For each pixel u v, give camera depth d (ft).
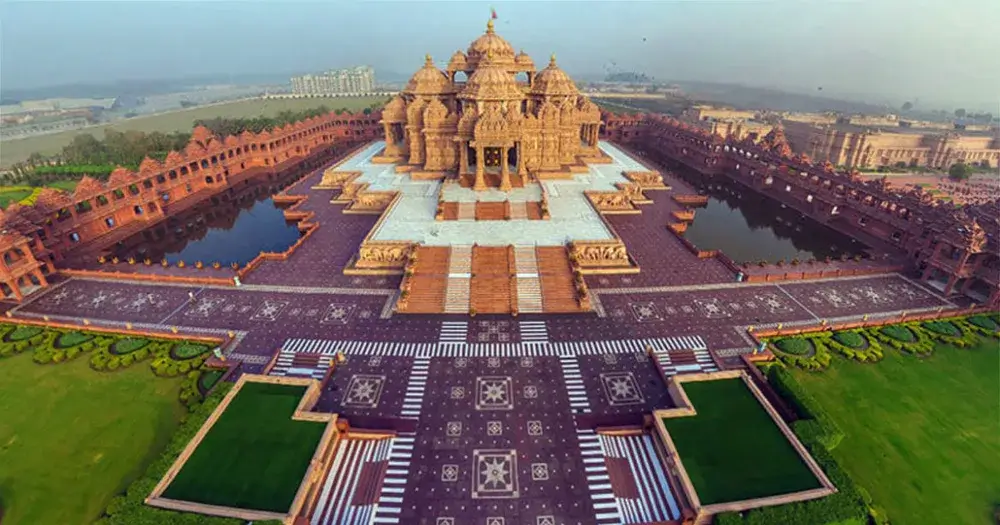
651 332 135.33
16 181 301.84
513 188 221.05
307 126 355.15
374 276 163.84
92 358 124.36
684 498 84.28
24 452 98.22
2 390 114.62
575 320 140.05
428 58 263.90
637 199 245.45
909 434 103.91
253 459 89.25
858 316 144.25
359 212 226.38
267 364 121.90
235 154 296.30
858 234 210.18
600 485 90.22
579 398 111.14
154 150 348.38
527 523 83.30
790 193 258.98
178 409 109.50
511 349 127.54
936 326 139.13
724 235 222.48
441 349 127.34
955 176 369.09
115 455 97.91
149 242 209.67
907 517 86.28
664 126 379.55
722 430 95.91
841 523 78.18
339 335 132.87
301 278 163.32
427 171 247.70
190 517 77.36
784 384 104.99
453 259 159.12
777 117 604.08
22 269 150.71
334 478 91.04
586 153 296.71
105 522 83.51
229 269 168.76
